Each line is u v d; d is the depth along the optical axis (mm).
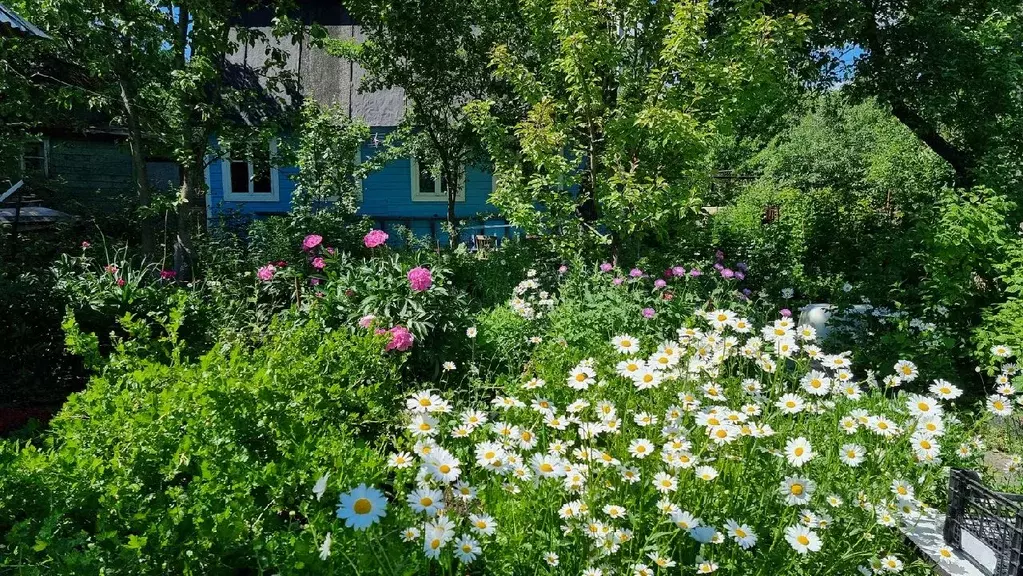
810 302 9398
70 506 2209
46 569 1954
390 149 13281
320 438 2801
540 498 2584
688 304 6383
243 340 5305
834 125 23234
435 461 2279
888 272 7609
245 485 2367
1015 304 6004
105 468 2459
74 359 5684
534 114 7711
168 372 3283
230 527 2084
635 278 6930
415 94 11391
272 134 8953
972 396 6102
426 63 11055
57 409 5152
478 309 6898
